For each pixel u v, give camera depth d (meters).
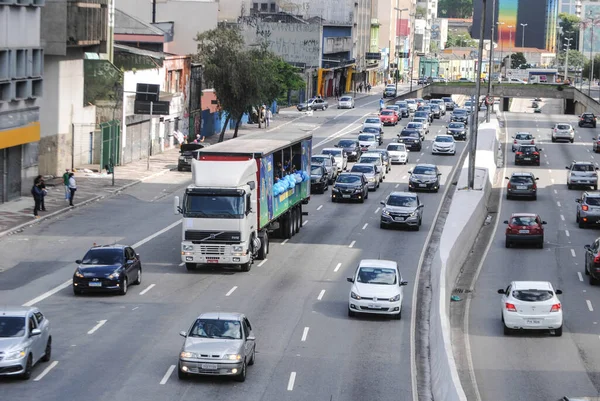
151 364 41.50
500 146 147.75
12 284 56.69
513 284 50.56
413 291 58.19
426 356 44.59
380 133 144.25
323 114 194.12
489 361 44.75
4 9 79.06
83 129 103.75
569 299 57.94
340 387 39.31
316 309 52.81
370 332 48.50
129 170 107.62
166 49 168.38
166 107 110.38
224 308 52.00
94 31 101.00
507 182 111.88
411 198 80.69
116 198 90.06
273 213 67.38
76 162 103.75
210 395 37.53
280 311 51.97
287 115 188.25
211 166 60.56
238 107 136.00
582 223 83.25
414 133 140.50
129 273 55.59
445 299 50.72
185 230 60.06
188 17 177.00
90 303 52.41
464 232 69.88
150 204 87.69
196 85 139.38
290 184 71.31
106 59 109.00
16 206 82.25
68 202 85.00
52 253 65.75
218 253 60.06
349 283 59.59
